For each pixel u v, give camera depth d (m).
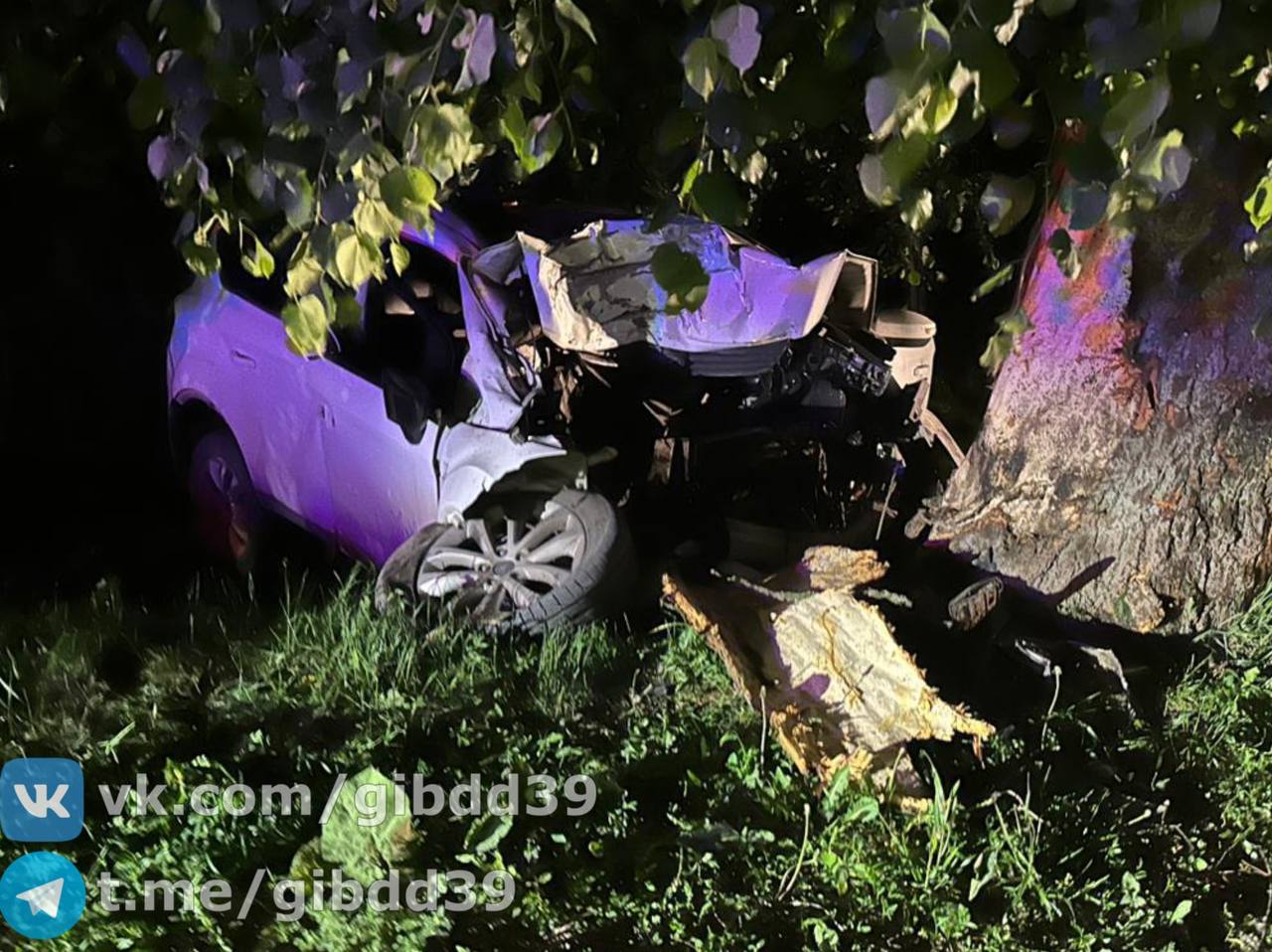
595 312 4.71
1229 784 4.16
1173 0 2.42
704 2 2.98
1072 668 4.64
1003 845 3.74
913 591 4.96
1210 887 3.72
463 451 4.88
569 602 4.81
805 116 2.85
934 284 7.39
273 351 5.68
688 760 4.18
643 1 3.66
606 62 3.69
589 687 4.65
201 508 6.32
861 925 3.46
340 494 5.48
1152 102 2.46
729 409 5.43
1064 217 4.70
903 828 3.78
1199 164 4.44
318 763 4.08
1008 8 2.38
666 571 4.58
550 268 4.67
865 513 5.54
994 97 2.40
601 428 5.25
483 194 5.62
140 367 8.13
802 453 5.70
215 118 3.08
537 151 3.06
